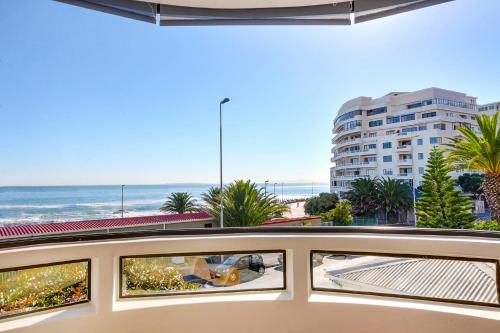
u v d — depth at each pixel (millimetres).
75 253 1799
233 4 1838
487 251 1683
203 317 1914
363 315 1849
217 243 1983
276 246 1981
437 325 1736
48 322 1697
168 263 1988
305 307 1922
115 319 1830
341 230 2014
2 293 1657
